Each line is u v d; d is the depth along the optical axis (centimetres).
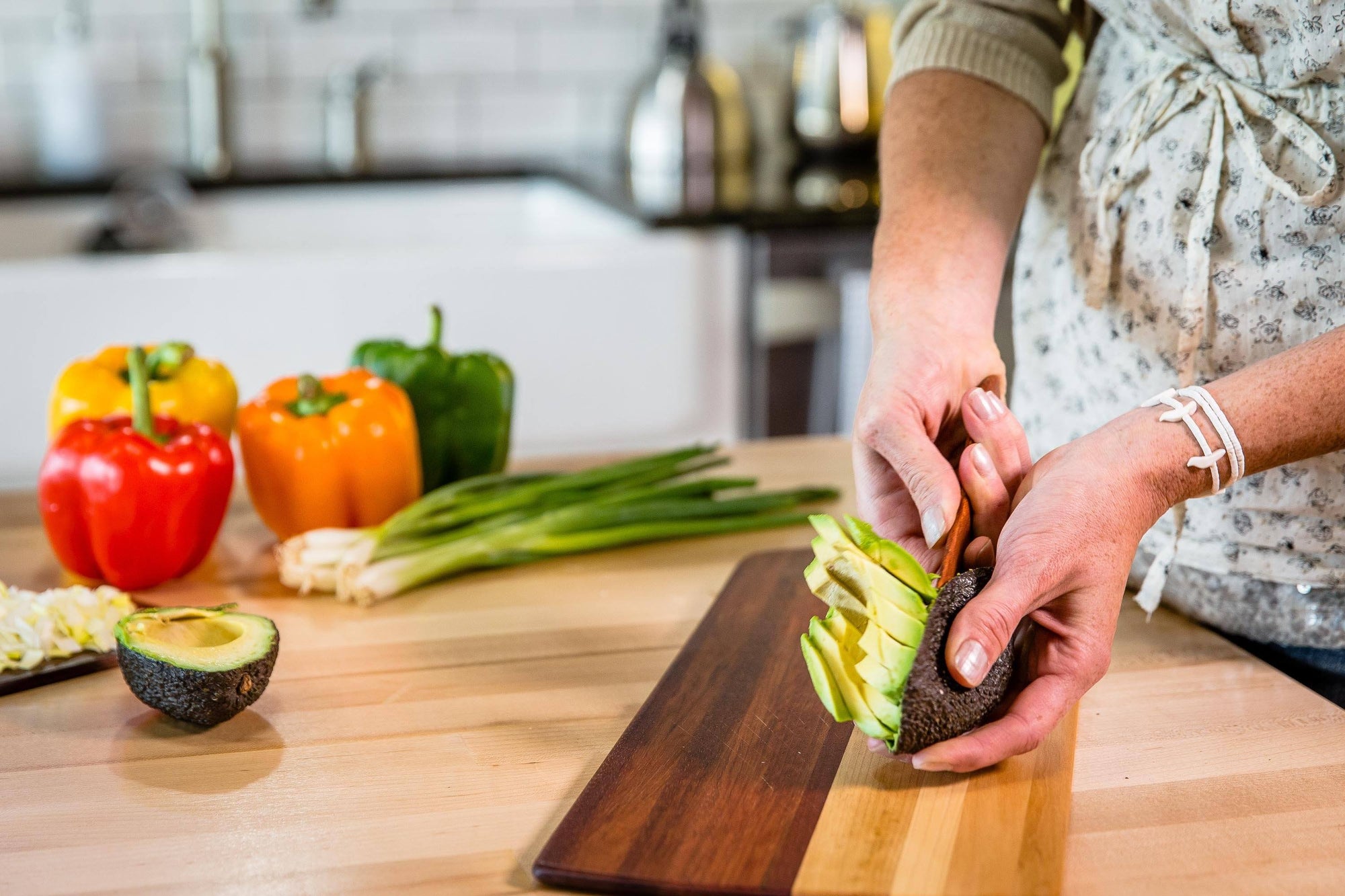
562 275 170
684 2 202
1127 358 100
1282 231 94
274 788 88
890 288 99
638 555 110
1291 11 92
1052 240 105
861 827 84
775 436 180
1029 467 93
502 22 221
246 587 106
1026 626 89
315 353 166
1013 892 81
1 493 118
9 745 91
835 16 206
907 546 93
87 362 112
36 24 203
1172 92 97
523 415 173
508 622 102
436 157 224
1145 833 85
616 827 84
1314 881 83
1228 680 96
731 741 90
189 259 163
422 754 90
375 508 111
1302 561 97
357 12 215
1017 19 104
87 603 97
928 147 102
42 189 190
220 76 204
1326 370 88
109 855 84
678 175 197
